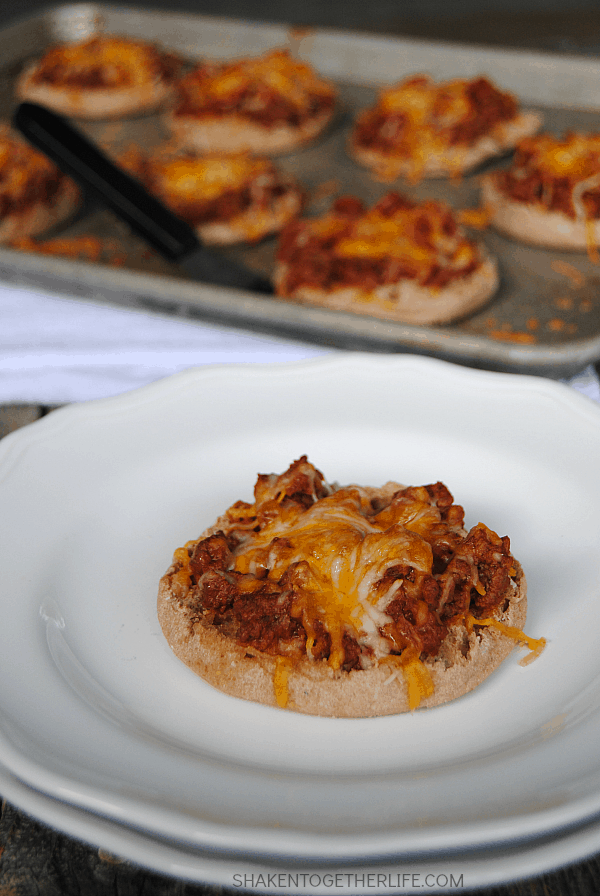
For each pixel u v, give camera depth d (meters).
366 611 0.24
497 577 0.26
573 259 0.57
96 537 0.29
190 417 0.32
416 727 0.24
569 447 0.31
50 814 0.19
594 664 0.25
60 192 0.63
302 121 0.74
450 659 0.25
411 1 1.34
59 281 0.49
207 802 0.19
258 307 0.45
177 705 0.24
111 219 0.63
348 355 0.34
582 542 0.28
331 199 0.67
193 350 0.44
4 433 0.37
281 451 0.32
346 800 0.19
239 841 0.18
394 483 0.30
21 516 0.29
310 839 0.18
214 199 0.61
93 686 0.24
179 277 0.56
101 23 0.90
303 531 0.26
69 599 0.27
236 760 0.23
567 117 0.73
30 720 0.21
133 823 0.18
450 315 0.51
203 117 0.74
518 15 1.25
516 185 0.60
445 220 0.54
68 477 0.30
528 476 0.30
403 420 0.32
